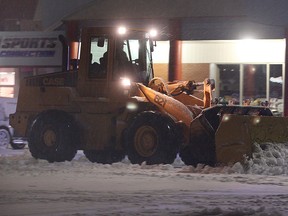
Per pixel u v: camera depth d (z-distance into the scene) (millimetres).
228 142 22453
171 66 40281
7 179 19609
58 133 25516
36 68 46281
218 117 23875
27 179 19609
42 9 46906
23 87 27469
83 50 26062
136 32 26078
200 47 40500
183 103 26375
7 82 47625
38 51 44219
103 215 13359
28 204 14891
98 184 18484
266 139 22766
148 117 23719
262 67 39938
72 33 41812
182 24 40281
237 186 18203
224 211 13695
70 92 26156
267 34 39281
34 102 27141
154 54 41438
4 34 45281
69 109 26250
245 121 22391
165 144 23359
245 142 22234
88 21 41594
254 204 15070
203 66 40531
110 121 25484
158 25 40469
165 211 13883
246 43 39938
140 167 23047
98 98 25516
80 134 25656
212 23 40000
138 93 25219
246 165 21891
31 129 25984
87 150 26156
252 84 40094
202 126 23562
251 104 39312
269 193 16906
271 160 21984
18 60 44562
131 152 23984
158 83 25859
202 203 15156
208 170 21859
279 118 23094
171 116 24219
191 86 26172
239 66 40219
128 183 18719
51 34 44094
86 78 25984
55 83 26969
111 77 25469
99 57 25891
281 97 39562
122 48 25609
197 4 39688
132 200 15523
